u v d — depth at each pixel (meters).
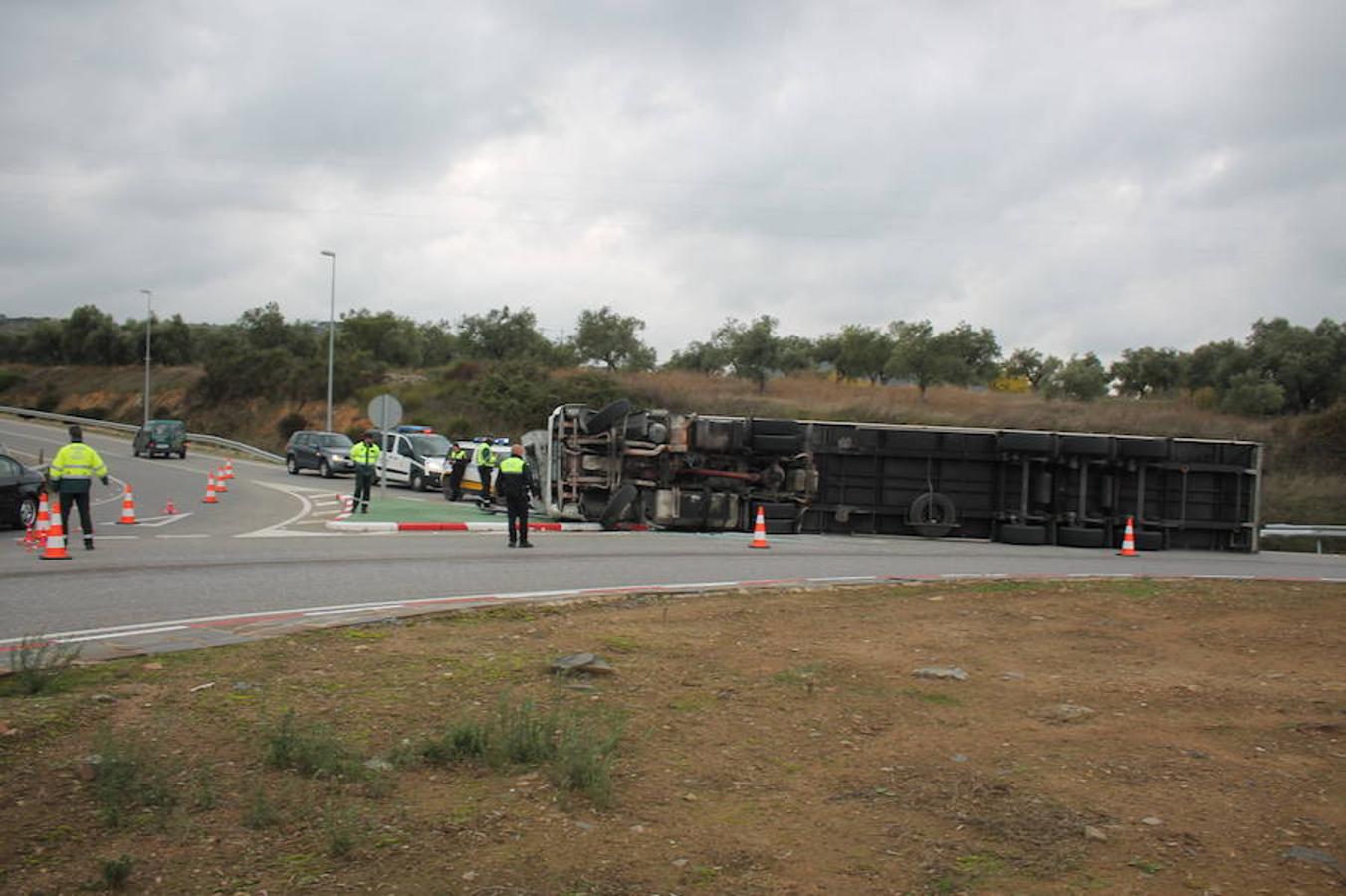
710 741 6.24
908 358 53.12
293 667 7.74
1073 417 48.28
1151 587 14.16
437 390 62.38
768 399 52.38
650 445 22.94
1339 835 4.90
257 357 71.94
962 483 24.31
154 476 39.78
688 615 10.68
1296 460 42.22
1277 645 9.91
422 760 5.63
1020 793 5.38
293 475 43.09
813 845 4.66
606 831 4.76
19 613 9.98
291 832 4.64
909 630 10.20
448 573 13.71
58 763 5.39
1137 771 5.82
